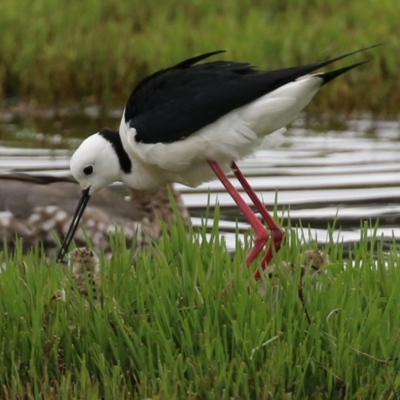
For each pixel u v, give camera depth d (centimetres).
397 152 1948
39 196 1434
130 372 811
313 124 2291
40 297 871
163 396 760
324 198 1592
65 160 1844
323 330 834
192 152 1043
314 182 1697
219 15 2842
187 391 775
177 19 2794
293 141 2072
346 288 897
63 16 2772
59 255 1105
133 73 2520
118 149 1162
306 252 954
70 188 1461
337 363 798
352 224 1441
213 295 878
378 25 2616
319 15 2784
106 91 2503
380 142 2062
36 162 1822
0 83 2530
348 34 2581
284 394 769
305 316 833
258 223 1027
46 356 829
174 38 2633
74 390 779
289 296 854
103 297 887
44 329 853
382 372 797
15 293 886
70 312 867
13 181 1450
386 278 931
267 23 2762
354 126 2269
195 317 833
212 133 1026
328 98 2377
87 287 890
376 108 2369
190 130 1032
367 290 910
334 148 1992
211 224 1464
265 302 855
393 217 1475
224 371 777
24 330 841
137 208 1463
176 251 1001
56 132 2170
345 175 1745
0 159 1845
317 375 802
